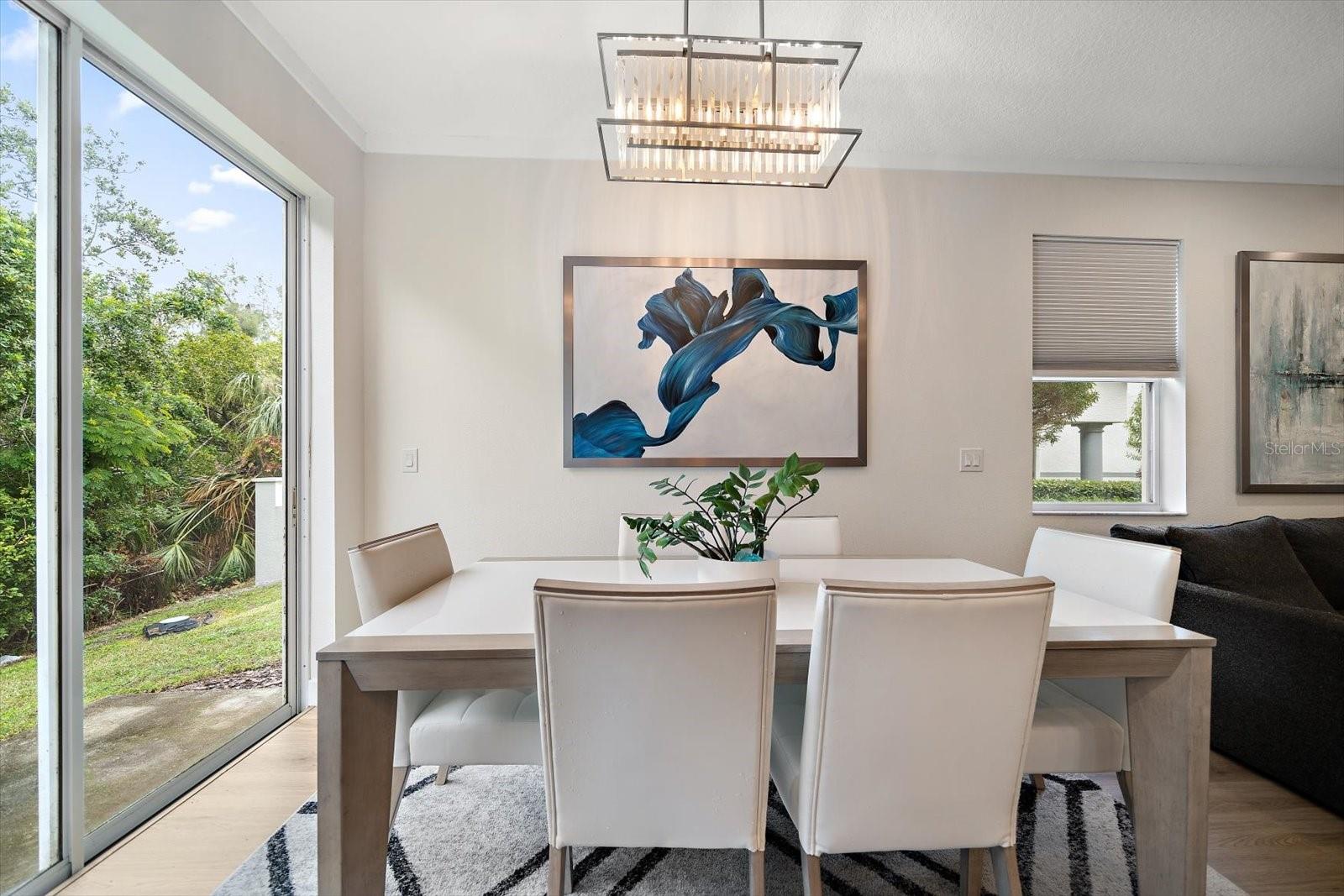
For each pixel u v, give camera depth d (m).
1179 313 3.10
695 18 2.05
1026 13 2.01
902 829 1.17
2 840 1.40
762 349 2.92
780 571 1.94
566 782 1.13
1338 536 2.70
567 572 1.96
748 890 1.51
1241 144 2.87
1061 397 3.18
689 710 1.10
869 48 2.19
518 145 2.87
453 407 2.87
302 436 2.56
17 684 1.43
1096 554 1.80
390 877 1.55
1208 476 3.08
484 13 2.03
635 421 2.89
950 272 3.00
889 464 2.98
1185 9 1.98
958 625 1.08
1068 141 2.86
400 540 1.80
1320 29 2.06
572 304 2.87
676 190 2.93
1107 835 1.73
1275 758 1.98
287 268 2.50
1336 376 3.09
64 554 1.52
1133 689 1.39
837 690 1.10
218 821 1.78
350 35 2.16
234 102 1.96
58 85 1.51
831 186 2.97
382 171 2.84
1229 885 1.53
